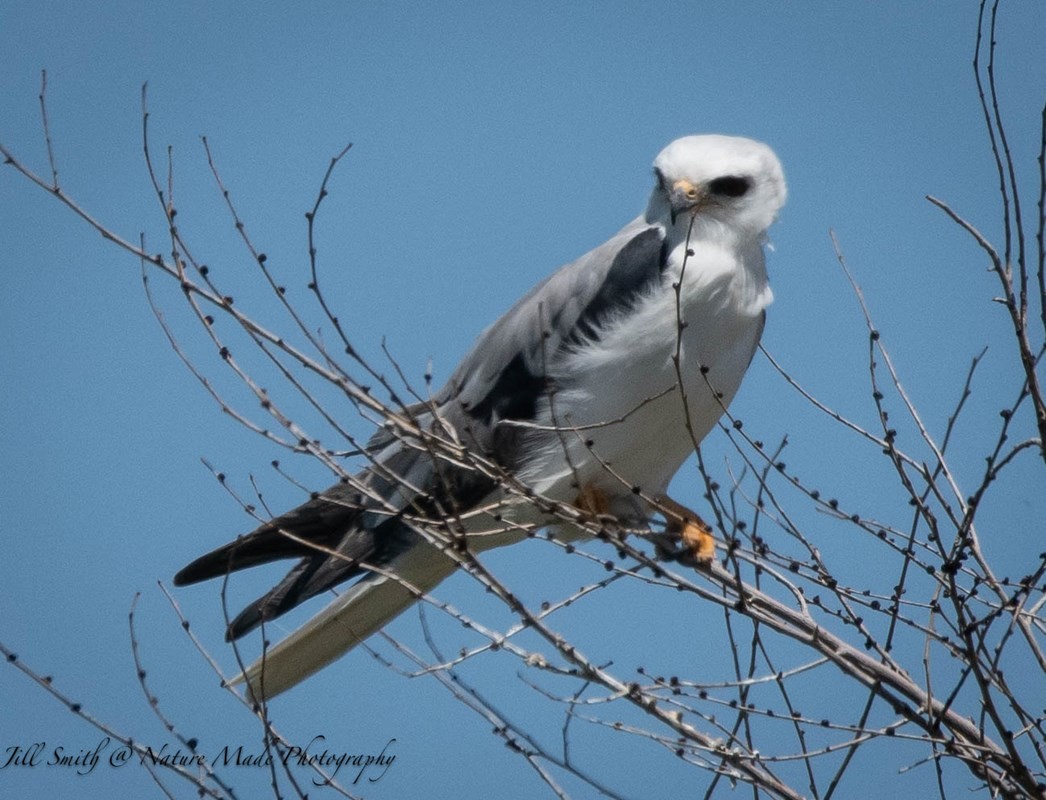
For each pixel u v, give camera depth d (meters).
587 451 8.99
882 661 6.80
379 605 9.29
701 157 9.07
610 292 9.02
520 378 9.22
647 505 9.22
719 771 6.46
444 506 8.91
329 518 9.26
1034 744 6.50
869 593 6.81
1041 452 6.21
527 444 9.10
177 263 6.56
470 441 9.27
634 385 8.93
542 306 8.95
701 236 9.04
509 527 7.41
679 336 7.20
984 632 6.41
